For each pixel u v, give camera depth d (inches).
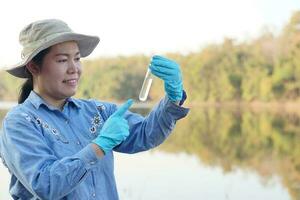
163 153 708.0
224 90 2556.6
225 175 542.0
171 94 101.6
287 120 1533.0
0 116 821.2
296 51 2279.8
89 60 2704.2
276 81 2292.1
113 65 2694.4
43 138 94.5
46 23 95.3
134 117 108.8
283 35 2417.6
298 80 2239.2
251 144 911.7
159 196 411.8
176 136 1067.3
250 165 643.5
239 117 1732.3
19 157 91.4
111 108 108.0
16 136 93.3
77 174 87.9
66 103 100.8
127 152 108.3
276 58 2352.4
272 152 797.2
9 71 101.0
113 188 100.3
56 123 97.6
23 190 96.4
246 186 485.4
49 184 86.7
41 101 97.4
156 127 104.6
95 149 90.0
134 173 508.4
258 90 2404.0
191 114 1923.0
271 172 585.0
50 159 91.1
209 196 428.5
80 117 101.6
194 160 658.2
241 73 2519.7
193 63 2696.9
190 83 2667.3
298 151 800.3
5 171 415.8
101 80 2650.1
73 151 96.7
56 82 96.7
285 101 2269.9
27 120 94.5
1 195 339.9
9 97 2271.2
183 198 411.8
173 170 540.4
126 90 2667.3
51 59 96.1
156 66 100.0
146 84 102.7
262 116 1739.7
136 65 2709.2
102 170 98.7
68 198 92.8
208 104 2586.1
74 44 97.7
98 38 101.8
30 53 94.3
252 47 2551.7
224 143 926.4
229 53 2603.3
